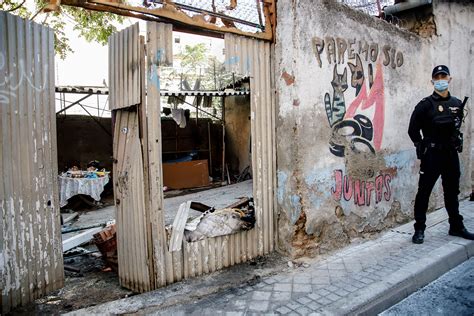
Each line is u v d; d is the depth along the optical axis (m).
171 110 11.20
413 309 3.04
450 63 5.88
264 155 3.92
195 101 12.34
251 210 4.05
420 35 5.62
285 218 3.94
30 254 2.97
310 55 3.81
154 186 3.21
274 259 3.88
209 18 3.40
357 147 4.39
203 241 3.54
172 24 3.23
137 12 2.96
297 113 3.73
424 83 5.39
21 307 2.93
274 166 4.01
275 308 2.90
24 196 2.90
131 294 3.30
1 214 2.72
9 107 2.76
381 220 4.75
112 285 3.55
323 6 3.92
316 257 3.96
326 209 4.05
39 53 3.00
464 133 6.27
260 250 3.96
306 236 3.91
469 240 4.32
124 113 3.37
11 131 2.78
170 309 2.92
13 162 2.80
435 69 4.18
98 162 10.20
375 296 3.05
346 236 4.29
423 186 4.28
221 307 2.94
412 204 5.29
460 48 6.08
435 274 3.65
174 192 10.66
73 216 7.45
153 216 3.21
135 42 3.10
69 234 5.68
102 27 8.05
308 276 3.48
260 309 2.89
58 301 3.14
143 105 3.12
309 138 3.85
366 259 3.85
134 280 3.37
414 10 5.69
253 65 3.78
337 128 4.14
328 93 4.02
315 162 3.92
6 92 2.74
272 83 3.96
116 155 3.49
